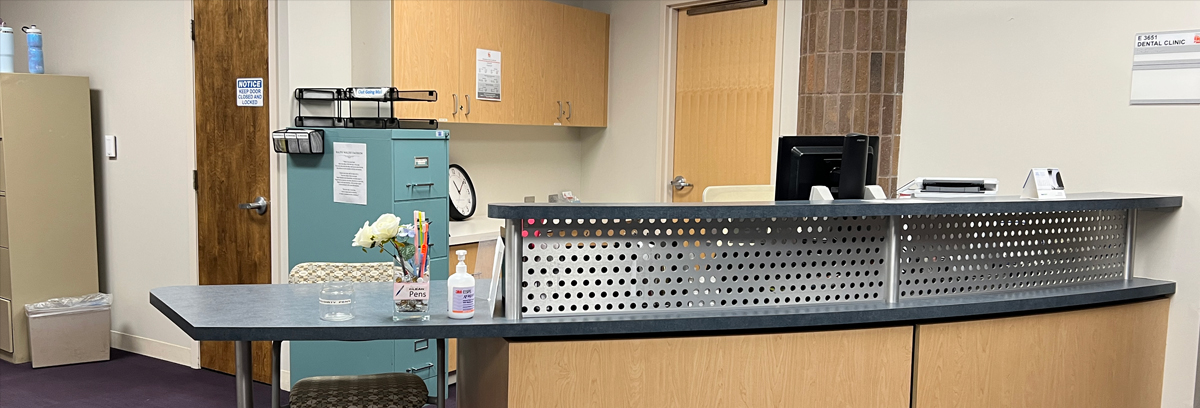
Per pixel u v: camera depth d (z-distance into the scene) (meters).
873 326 2.42
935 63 3.73
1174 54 3.04
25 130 4.48
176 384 4.25
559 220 2.21
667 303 2.32
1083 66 3.27
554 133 5.56
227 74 4.14
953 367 2.51
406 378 2.79
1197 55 2.99
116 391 4.12
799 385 2.33
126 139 4.68
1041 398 2.69
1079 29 3.27
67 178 4.66
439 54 4.26
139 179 4.65
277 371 2.66
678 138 5.24
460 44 4.38
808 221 2.41
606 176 5.61
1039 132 3.41
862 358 2.39
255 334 2.07
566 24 5.09
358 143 3.65
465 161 4.91
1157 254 3.15
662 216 2.16
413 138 3.68
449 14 4.30
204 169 4.31
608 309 2.28
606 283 2.27
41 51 4.61
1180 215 3.07
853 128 4.04
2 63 4.49
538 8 4.87
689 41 5.12
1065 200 2.67
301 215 3.87
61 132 4.61
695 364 2.25
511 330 2.12
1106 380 2.87
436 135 3.81
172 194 4.49
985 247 2.68
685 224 2.31
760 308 2.36
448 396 4.10
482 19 4.50
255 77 4.03
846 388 2.38
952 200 2.68
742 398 2.29
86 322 4.59
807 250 2.43
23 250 4.53
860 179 2.74
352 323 2.12
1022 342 2.63
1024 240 2.77
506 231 2.19
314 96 3.85
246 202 4.16
